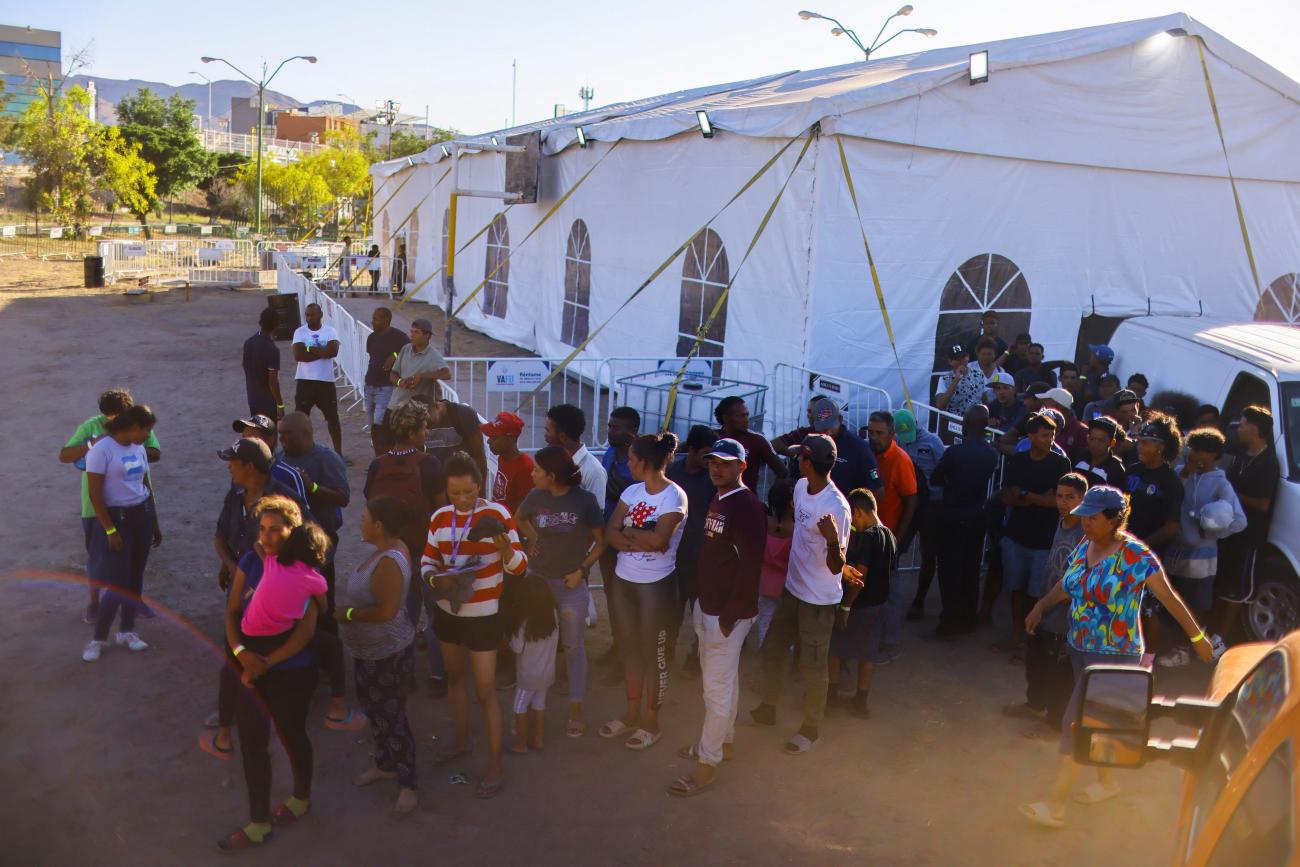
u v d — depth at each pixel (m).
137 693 6.08
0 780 5.12
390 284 31.22
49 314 24.25
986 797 5.27
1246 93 12.71
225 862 4.54
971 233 11.56
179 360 18.48
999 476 8.44
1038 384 8.39
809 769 5.52
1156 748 2.85
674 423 11.04
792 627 5.84
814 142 10.78
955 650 7.21
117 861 4.52
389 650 4.84
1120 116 12.03
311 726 5.84
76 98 50.84
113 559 6.45
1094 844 4.84
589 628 7.39
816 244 10.87
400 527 4.88
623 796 5.20
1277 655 2.53
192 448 12.16
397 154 80.94
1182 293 12.91
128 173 50.91
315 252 39.72
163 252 38.50
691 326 13.44
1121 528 5.13
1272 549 6.90
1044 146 11.71
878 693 6.49
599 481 6.60
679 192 13.63
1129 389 9.05
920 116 10.96
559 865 4.60
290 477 5.76
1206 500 6.62
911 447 7.91
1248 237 13.03
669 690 6.47
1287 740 2.00
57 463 11.28
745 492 5.11
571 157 17.42
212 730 5.66
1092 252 12.31
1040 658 6.00
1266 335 8.62
